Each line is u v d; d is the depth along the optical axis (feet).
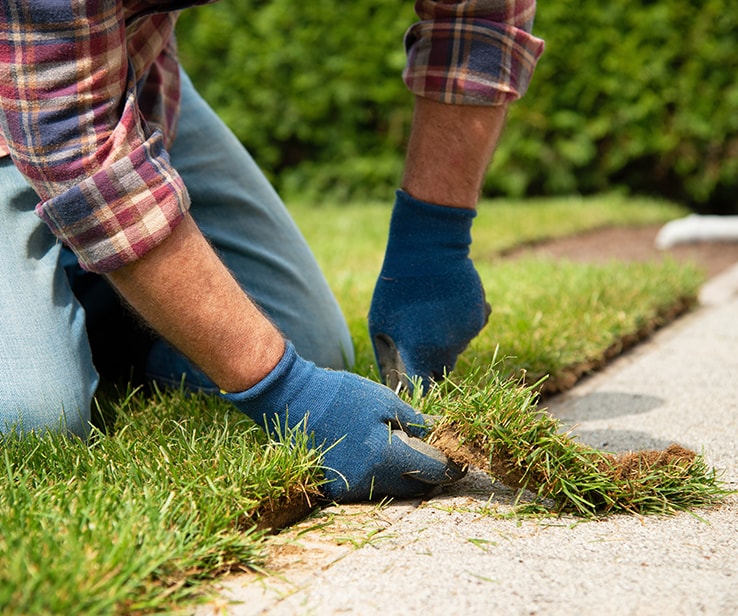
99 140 3.91
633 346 8.75
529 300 8.84
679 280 10.21
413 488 4.52
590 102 20.18
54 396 4.89
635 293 9.33
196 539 3.66
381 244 14.01
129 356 6.45
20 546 3.30
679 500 4.58
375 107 21.15
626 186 21.84
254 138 21.04
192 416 5.33
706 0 19.26
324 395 4.32
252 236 6.44
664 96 19.95
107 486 4.01
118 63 3.97
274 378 4.25
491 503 4.59
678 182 21.83
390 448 4.32
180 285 4.01
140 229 3.89
